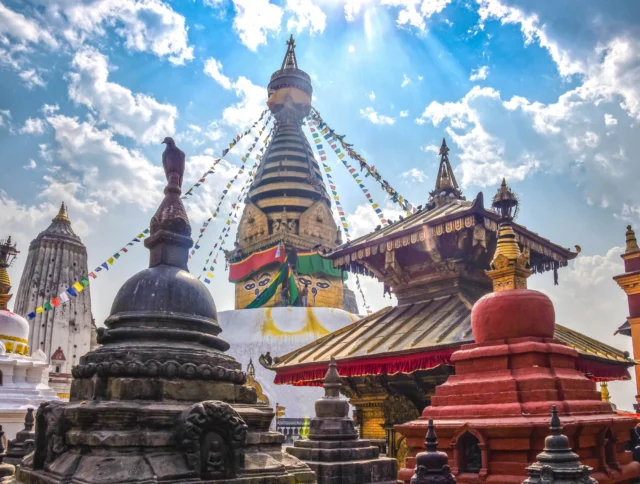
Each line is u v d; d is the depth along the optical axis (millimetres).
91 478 6312
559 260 18094
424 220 17938
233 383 8156
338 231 49719
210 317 8664
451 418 10445
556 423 7309
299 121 51969
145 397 7289
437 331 14867
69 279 54219
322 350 17047
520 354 10414
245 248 47750
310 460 11477
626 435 11195
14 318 26812
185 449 6836
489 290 18141
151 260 9133
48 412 7734
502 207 12367
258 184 49688
